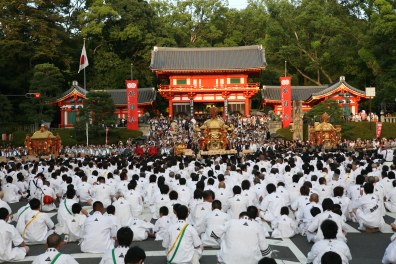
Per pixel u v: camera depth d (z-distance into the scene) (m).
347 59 73.94
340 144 49.75
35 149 44.72
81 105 65.56
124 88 77.25
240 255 11.05
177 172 23.83
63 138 56.56
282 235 15.94
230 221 11.49
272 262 7.11
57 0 68.06
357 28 78.12
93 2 80.06
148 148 49.84
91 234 14.05
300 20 80.25
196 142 50.81
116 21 79.62
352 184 20.47
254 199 17.22
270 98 72.44
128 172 24.12
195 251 12.02
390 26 62.19
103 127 57.59
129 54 83.06
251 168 27.16
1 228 13.45
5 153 48.03
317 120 57.53
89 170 26.97
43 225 15.46
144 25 80.38
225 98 72.44
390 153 34.53
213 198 15.26
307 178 21.53
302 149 45.47
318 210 14.39
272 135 60.84
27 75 65.00
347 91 66.19
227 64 73.12
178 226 11.98
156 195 17.92
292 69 85.38
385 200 20.23
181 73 72.81
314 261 10.72
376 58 67.44
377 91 65.69
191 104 72.06
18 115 64.12
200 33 91.12
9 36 62.50
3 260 13.45
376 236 16.02
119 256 10.07
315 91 74.31
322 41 81.25
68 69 69.56
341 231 13.34
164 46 82.25
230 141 48.97
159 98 82.81
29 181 24.34
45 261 9.55
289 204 19.53
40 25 64.06
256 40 88.62
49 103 59.66
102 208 14.50
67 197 16.16
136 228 15.62
